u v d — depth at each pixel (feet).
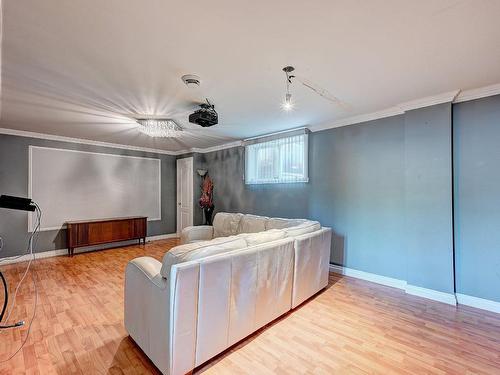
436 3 4.58
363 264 11.37
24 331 6.97
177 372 4.99
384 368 5.60
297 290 8.22
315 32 5.46
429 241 9.31
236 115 11.33
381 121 10.86
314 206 13.16
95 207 16.58
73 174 15.66
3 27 5.16
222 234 13.42
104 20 4.99
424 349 6.27
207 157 19.67
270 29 5.34
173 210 20.99
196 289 5.23
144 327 5.77
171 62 6.69
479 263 8.61
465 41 5.81
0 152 13.29
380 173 10.87
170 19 4.98
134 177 18.57
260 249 6.74
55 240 14.94
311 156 13.28
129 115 11.10
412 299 9.18
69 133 14.47
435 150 9.23
